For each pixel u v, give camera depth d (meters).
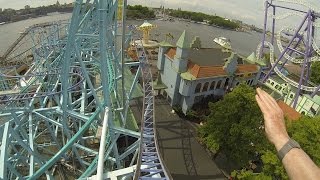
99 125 35.97
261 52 93.38
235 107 41.03
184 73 57.00
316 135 32.84
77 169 39.16
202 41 134.25
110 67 47.00
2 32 110.50
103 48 31.56
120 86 53.75
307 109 61.50
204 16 168.75
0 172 25.14
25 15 130.50
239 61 66.81
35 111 35.56
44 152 41.53
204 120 56.59
